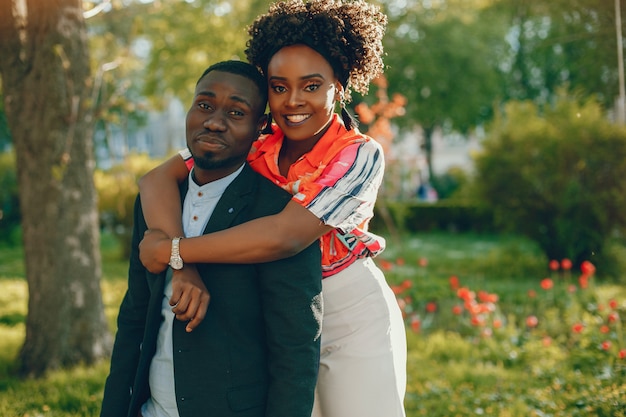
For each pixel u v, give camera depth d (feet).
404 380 7.82
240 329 6.41
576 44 35.65
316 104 6.94
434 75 71.36
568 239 35.40
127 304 7.27
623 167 34.71
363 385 7.27
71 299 17.13
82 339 17.22
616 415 13.41
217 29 52.03
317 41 6.94
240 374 6.39
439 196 102.17
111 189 42.29
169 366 6.66
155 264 6.46
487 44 75.97
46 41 16.17
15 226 54.70
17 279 34.88
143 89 64.69
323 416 7.51
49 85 16.29
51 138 16.56
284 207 6.63
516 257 38.50
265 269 6.39
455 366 18.10
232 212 6.63
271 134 7.70
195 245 6.29
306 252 6.54
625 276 34.24
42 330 17.07
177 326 6.50
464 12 74.33
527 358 19.11
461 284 32.27
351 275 7.41
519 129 37.06
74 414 13.73
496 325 21.58
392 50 69.92
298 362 6.25
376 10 7.61
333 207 6.54
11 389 15.40
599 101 36.14
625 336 19.34
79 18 16.79
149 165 43.55
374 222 51.60
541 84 85.56
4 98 16.83
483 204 38.37
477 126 87.15
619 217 34.83
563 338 21.17
